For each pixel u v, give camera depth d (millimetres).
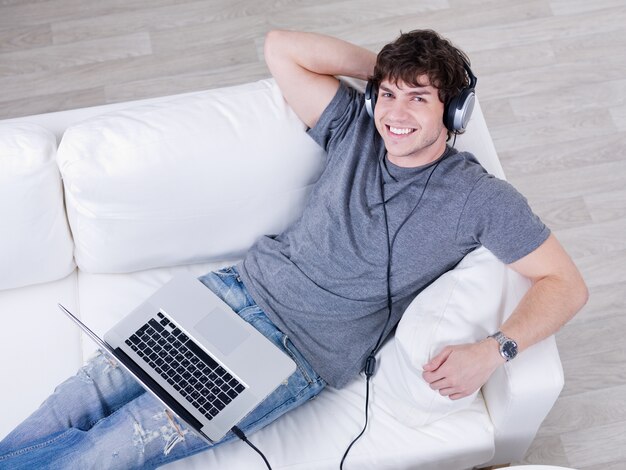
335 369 1818
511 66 2793
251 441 1770
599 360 2285
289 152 1888
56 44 2867
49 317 1971
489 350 1596
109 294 1993
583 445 2172
